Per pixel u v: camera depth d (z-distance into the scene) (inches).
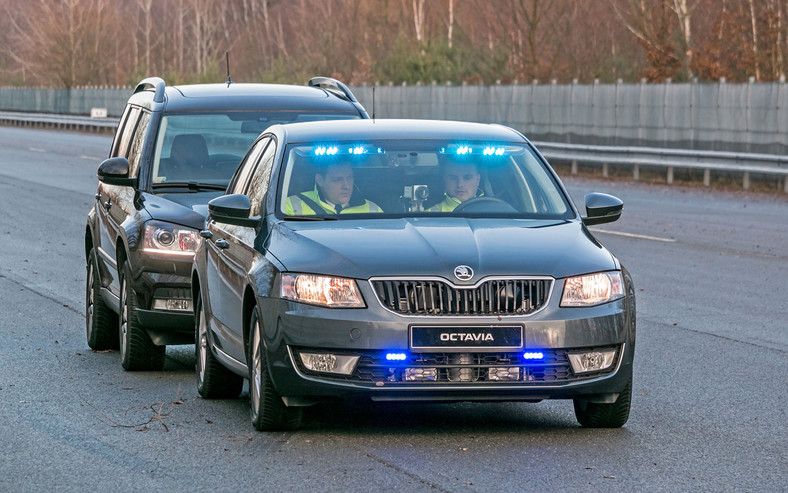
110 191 1438.2
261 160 1146.7
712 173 4254.4
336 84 1619.1
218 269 1093.1
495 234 970.7
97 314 1393.9
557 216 1051.9
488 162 1094.4
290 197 1047.0
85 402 1111.0
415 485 810.2
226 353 1068.5
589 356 922.1
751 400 1127.0
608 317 924.6
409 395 901.8
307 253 941.2
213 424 1010.7
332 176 1059.3
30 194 3676.2
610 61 6924.2
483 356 904.3
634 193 3885.3
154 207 1280.8
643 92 4579.2
